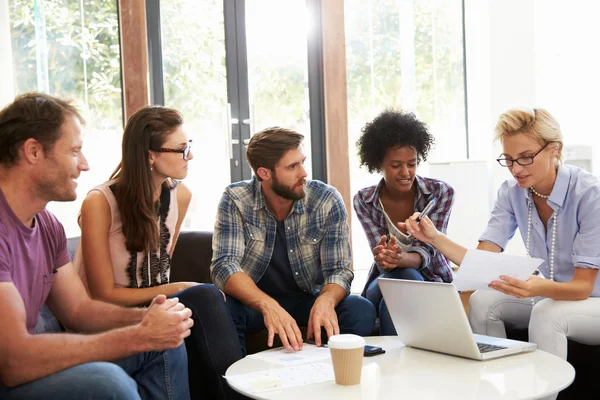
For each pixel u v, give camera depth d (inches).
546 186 96.0
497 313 97.6
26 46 164.7
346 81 187.2
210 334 83.0
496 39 197.6
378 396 61.5
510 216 103.2
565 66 212.4
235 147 185.6
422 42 202.1
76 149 68.4
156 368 74.4
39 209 69.2
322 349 81.0
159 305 65.9
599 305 88.0
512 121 92.7
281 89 188.7
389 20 198.4
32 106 66.4
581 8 211.0
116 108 173.0
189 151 95.3
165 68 180.1
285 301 102.3
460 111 207.2
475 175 188.7
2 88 159.9
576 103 212.8
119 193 92.1
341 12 184.9
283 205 99.3
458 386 63.8
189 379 84.8
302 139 96.1
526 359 73.2
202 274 112.7
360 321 93.9
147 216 91.3
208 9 182.4
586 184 93.8
